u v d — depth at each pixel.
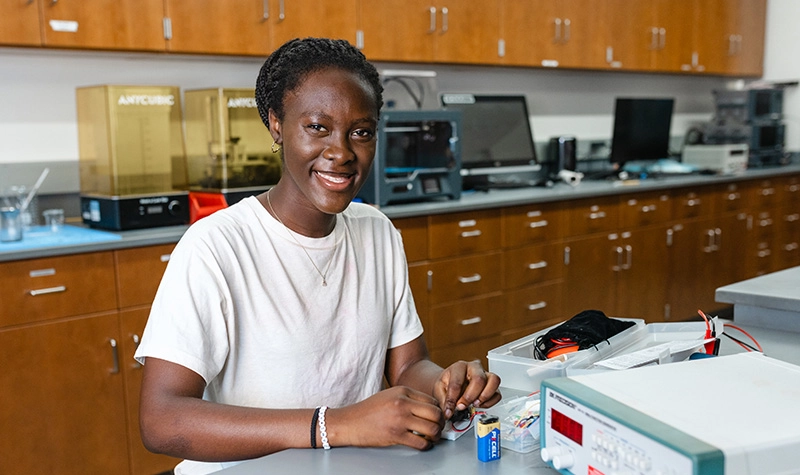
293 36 3.13
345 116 1.06
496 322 3.54
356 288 1.23
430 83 3.74
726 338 1.50
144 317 2.52
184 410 0.99
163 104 2.86
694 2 4.98
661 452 0.73
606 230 4.05
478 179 4.08
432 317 3.27
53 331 2.31
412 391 0.99
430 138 3.39
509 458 0.94
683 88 5.68
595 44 4.36
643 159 4.86
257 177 3.03
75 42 2.59
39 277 2.27
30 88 2.85
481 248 3.43
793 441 0.73
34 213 2.88
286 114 1.09
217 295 1.08
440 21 3.61
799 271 1.95
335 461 0.93
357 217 1.30
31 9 2.49
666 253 4.45
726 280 4.95
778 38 5.73
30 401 2.29
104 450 2.46
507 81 4.47
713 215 4.77
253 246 1.15
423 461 0.93
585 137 5.00
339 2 3.24
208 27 2.90
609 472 0.80
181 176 3.07
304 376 1.16
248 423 0.98
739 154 5.11
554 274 3.79
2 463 2.25
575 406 0.85
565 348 1.27
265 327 1.14
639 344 1.33
